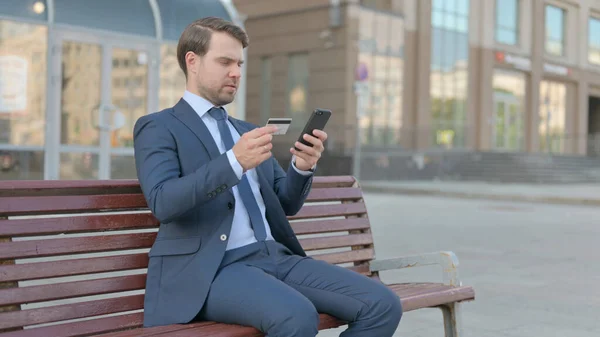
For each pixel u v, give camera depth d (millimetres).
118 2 12812
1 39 11477
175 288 2555
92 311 2535
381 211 12969
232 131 2916
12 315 2344
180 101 2762
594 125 41062
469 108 28656
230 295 2475
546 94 34062
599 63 37156
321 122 2721
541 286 5789
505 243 8586
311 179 2896
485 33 29266
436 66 27031
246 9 27453
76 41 12258
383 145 24641
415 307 2855
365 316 2584
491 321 4562
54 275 2469
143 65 13086
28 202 2461
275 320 2365
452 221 11234
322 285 2656
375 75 24922
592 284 5941
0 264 2377
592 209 14922
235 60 2721
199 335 2373
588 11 36000
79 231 2562
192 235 2576
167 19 13328
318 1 24922
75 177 12352
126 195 2697
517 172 25844
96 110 12422
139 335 2375
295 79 25906
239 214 2723
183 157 2619
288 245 2887
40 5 11836
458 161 26641
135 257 2688
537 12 32594
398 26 25625
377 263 3471
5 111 11562
